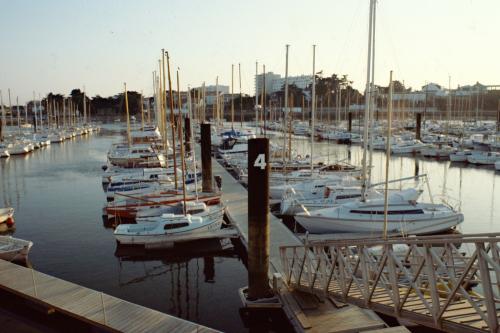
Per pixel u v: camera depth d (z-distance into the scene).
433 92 116.75
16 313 15.17
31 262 20.86
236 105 142.38
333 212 23.47
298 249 19.95
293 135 83.81
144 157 46.56
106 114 165.38
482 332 8.56
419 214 22.84
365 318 13.51
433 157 56.19
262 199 15.26
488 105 120.06
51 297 14.68
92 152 68.38
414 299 11.58
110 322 12.98
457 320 9.26
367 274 11.83
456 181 41.16
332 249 13.27
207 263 21.06
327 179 32.91
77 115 135.75
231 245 22.84
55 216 29.16
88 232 25.56
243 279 19.19
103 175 40.72
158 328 12.64
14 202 33.50
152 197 28.95
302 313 13.83
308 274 14.45
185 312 16.16
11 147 64.50
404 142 61.41
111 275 19.55
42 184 41.00
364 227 22.58
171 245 22.34
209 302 16.97
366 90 25.30
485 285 8.12
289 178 35.25
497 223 27.25
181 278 19.31
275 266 17.75
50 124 113.94
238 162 46.59
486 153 51.59
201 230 22.67
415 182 39.84
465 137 67.50
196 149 61.47
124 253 21.98
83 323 14.12
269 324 15.20
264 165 15.10
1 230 25.94
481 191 36.69
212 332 12.36
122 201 28.61
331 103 136.25
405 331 11.41
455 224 23.22
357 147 70.81
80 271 19.95
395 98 107.00
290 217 26.95
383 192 27.75
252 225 15.38
